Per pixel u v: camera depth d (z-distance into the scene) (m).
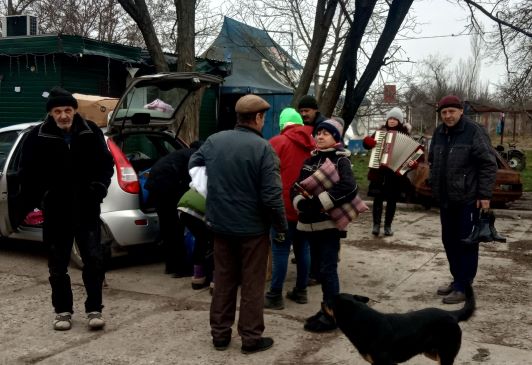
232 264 4.34
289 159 5.13
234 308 4.39
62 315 4.77
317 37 10.05
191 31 10.14
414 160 8.45
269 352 4.30
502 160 11.65
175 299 5.58
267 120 17.86
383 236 8.73
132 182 6.42
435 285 6.07
